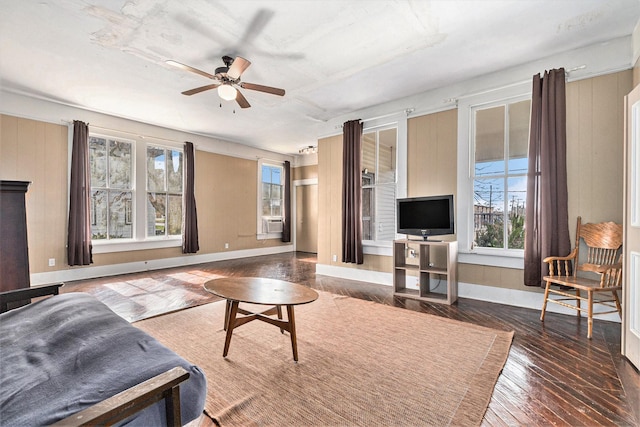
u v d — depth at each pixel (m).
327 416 1.53
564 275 3.02
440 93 3.99
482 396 1.70
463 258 3.77
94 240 4.92
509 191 3.53
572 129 3.05
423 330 2.68
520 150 3.46
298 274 5.28
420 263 3.73
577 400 1.67
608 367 2.03
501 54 3.16
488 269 3.59
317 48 3.04
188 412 1.07
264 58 3.25
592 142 2.95
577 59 3.04
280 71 3.54
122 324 1.46
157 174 5.73
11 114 4.12
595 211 2.93
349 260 4.74
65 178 4.58
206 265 6.11
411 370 1.99
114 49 3.07
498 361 2.10
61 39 2.89
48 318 1.50
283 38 2.87
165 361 1.14
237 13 2.51
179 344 2.38
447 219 3.62
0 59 3.26
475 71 3.54
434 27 2.70
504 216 3.56
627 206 2.15
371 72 3.57
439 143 4.01
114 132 5.11
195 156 6.30
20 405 0.89
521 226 3.45
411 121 4.27
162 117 5.21
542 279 3.03
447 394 1.72
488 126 3.68
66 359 1.14
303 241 8.59
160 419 0.98
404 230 3.98
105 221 5.06
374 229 4.76
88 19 2.59
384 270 4.54
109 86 3.94
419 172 4.18
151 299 3.66
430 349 2.29
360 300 3.67
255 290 2.39
